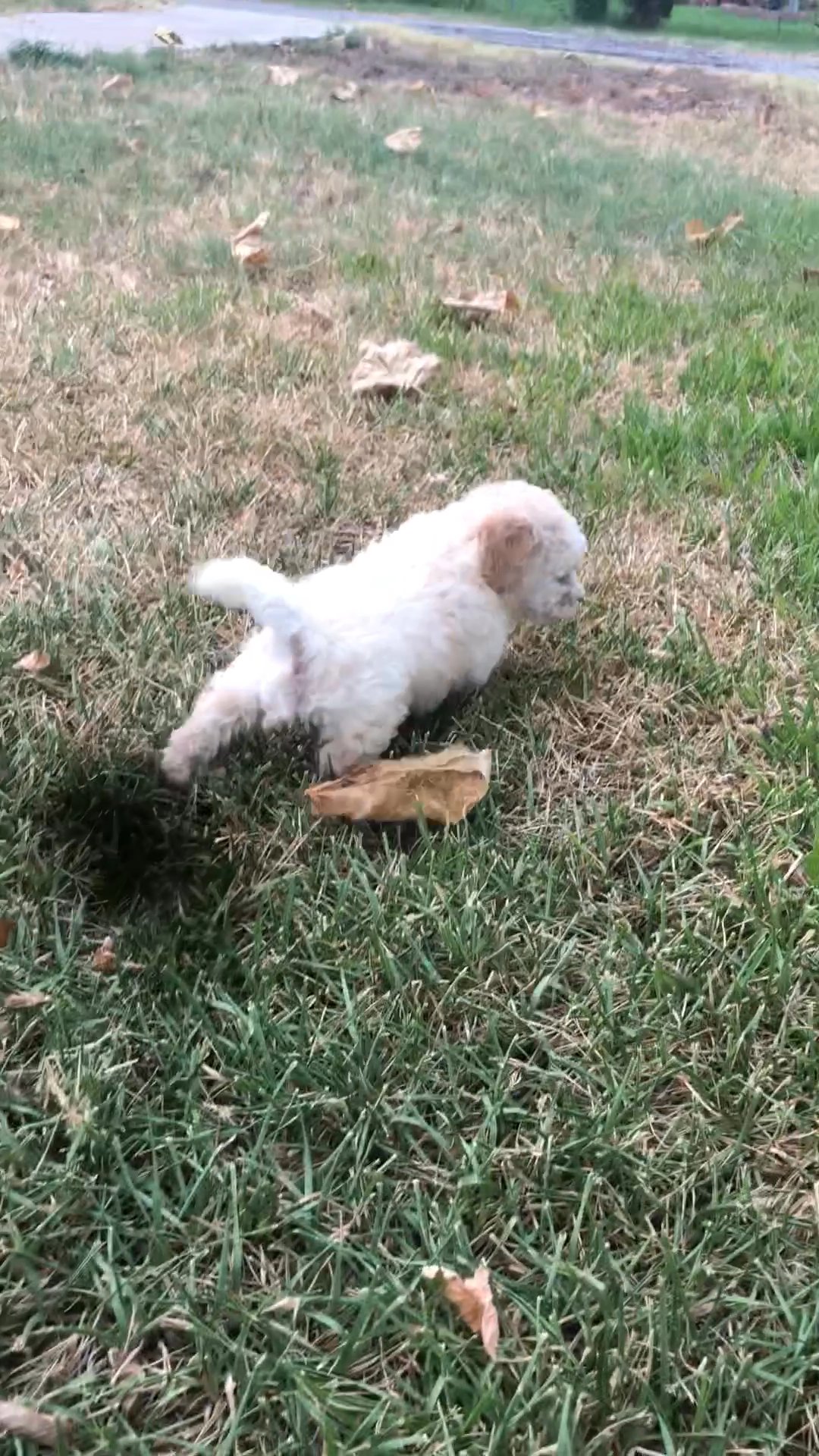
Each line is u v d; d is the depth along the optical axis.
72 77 2.93
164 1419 0.49
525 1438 0.47
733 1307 0.53
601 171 2.49
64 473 1.16
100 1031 0.63
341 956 0.68
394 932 0.69
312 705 0.77
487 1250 0.55
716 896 0.72
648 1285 0.54
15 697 0.84
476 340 1.53
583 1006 0.65
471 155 2.54
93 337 1.45
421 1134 0.60
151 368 1.37
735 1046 0.63
